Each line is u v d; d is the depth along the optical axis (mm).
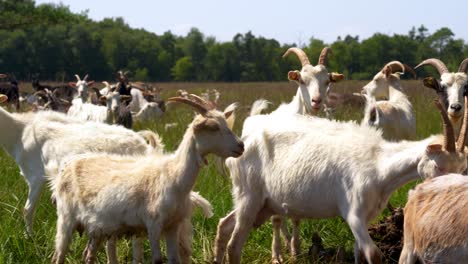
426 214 6883
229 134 7566
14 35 80938
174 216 7684
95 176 8102
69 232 8312
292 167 8094
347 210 7766
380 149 7809
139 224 7809
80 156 8531
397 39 54906
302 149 8094
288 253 9664
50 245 9258
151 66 94438
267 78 85688
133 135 10094
